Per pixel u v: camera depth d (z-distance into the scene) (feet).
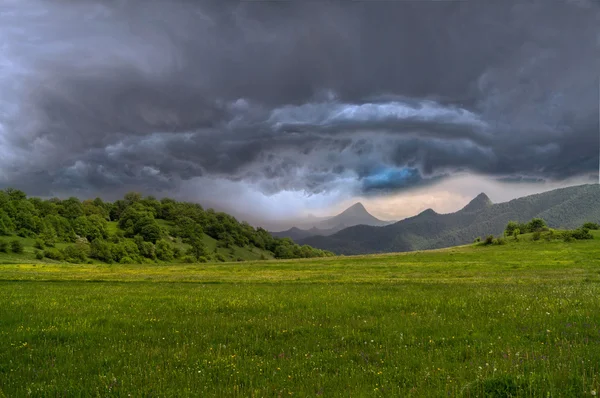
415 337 47.39
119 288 125.70
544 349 39.01
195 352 43.37
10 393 31.96
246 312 70.79
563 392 27.32
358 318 61.26
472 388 28.71
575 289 90.02
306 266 260.62
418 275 160.97
